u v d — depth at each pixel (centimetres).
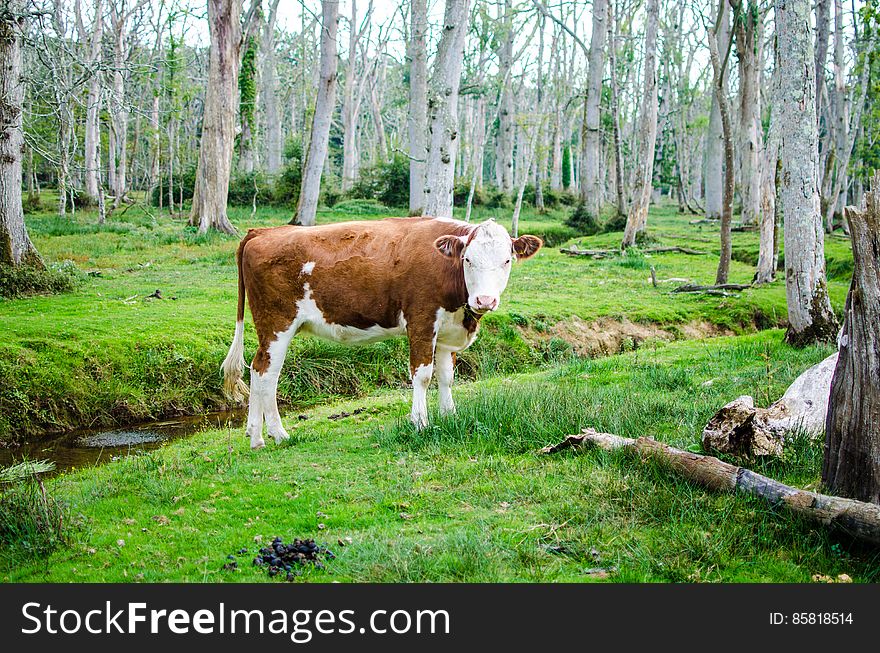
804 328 1157
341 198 3975
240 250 804
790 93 1140
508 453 688
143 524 562
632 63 4684
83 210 3297
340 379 1184
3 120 1441
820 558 475
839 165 2717
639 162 2489
